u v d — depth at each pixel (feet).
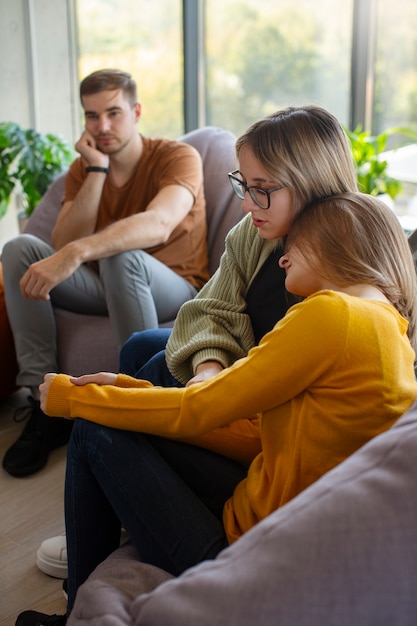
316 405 3.72
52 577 6.15
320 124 4.41
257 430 4.69
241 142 4.50
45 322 8.19
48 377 4.53
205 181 8.98
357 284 3.94
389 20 10.91
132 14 13.85
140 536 4.20
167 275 8.07
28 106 14.15
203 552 4.00
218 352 5.24
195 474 4.50
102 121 8.35
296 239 4.08
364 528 2.63
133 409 4.18
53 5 14.10
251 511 4.06
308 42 11.94
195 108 13.50
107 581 3.87
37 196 12.12
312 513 2.73
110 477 4.26
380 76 11.21
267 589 2.54
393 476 2.79
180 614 2.59
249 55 12.70
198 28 13.10
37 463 7.84
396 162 11.25
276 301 5.35
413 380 3.84
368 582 2.51
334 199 4.12
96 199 8.59
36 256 8.25
